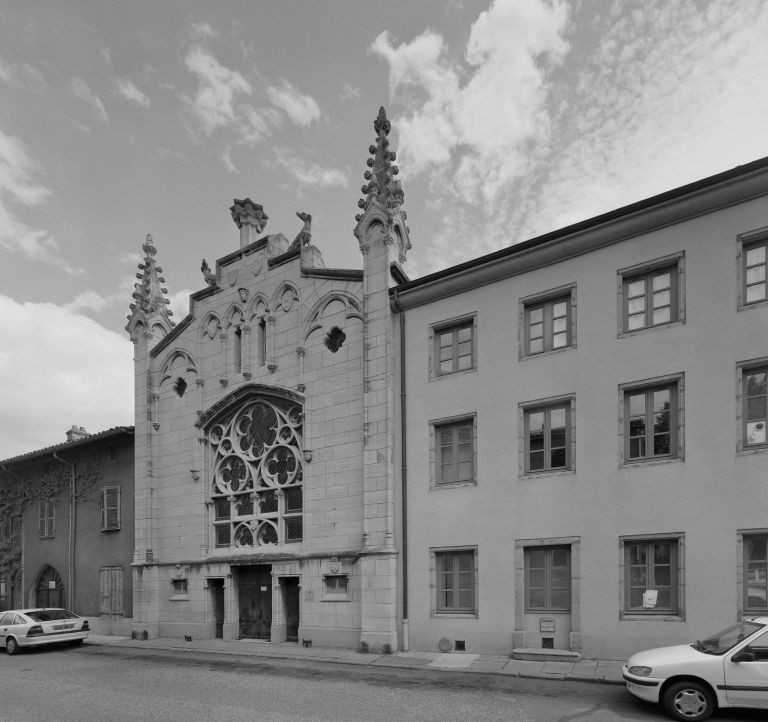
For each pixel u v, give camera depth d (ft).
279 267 70.74
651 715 32.01
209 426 75.25
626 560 45.73
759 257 43.39
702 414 43.68
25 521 97.81
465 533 53.26
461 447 55.88
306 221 69.10
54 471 94.63
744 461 41.63
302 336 67.05
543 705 34.63
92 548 86.38
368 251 62.54
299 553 63.36
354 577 58.13
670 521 43.88
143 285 86.12
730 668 30.27
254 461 70.13
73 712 36.91
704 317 44.55
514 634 49.37
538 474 50.47
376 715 33.58
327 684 42.52
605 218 48.80
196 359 77.46
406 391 59.06
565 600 48.34
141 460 80.12
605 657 45.14
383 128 64.18
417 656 51.49
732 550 41.32
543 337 52.65
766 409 41.86
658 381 45.85
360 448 60.75
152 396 81.15
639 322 48.03
